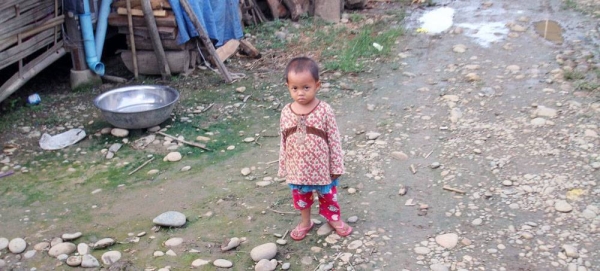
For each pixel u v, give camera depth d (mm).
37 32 4137
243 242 2570
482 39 5352
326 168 2334
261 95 4410
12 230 2766
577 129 3465
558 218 2625
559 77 4309
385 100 4141
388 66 4801
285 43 5547
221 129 3857
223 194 3010
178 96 3881
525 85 4223
